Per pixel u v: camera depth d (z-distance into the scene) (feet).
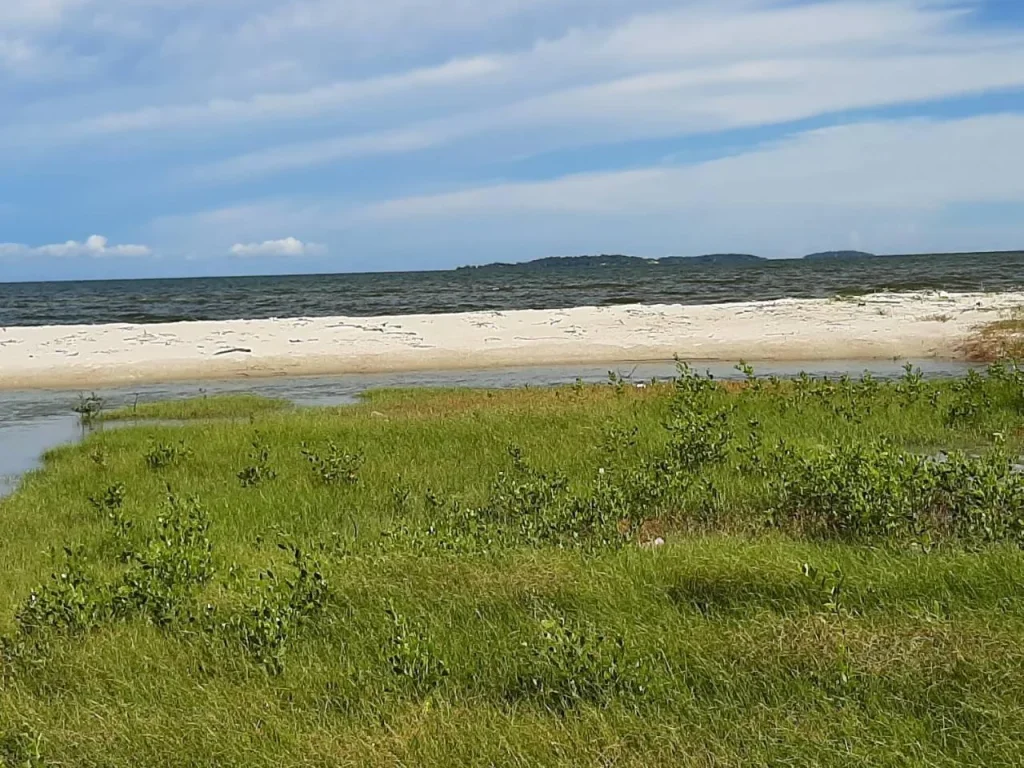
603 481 28.04
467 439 39.45
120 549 26.25
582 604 18.04
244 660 16.51
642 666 15.03
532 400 50.01
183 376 81.46
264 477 34.76
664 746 13.05
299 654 16.89
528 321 107.96
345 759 12.97
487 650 16.48
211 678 16.11
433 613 18.19
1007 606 16.63
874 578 18.15
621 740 13.15
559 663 15.08
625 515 25.90
